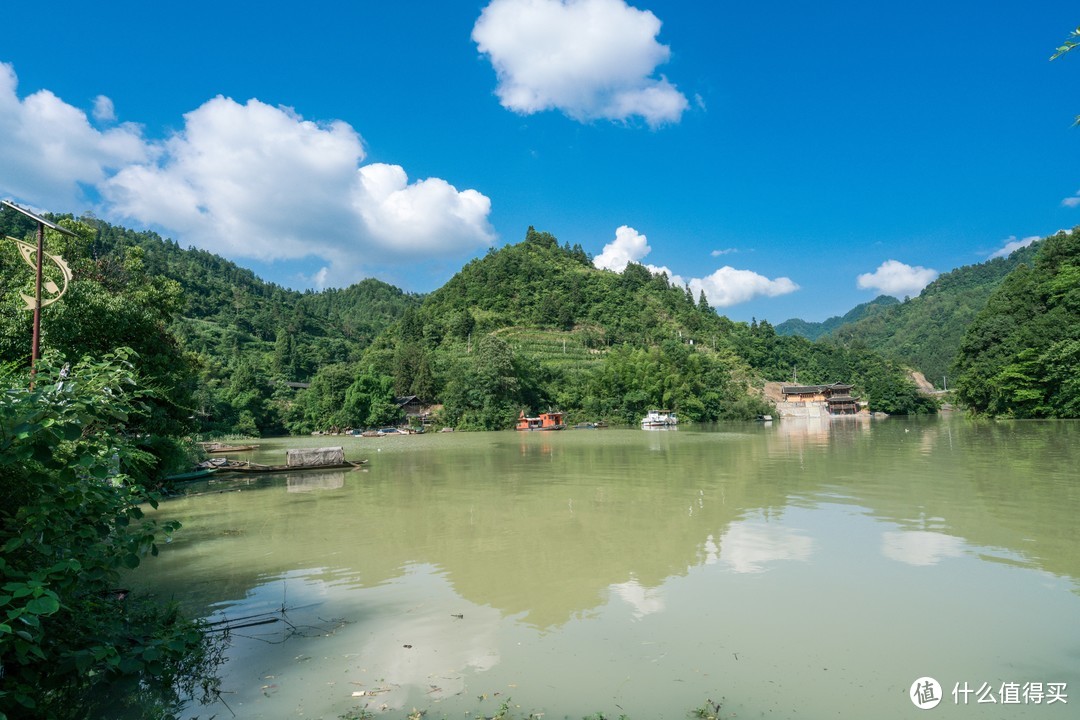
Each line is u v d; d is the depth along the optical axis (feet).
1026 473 68.44
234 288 654.53
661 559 36.55
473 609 28.58
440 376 310.04
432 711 19.07
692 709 19.04
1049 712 18.58
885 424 226.58
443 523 49.16
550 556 37.83
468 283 504.43
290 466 93.81
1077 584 30.25
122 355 23.26
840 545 38.73
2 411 17.19
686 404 303.07
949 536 40.24
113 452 21.49
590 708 19.15
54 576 18.86
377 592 31.48
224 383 309.22
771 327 529.86
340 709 19.24
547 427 265.54
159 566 37.11
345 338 612.29
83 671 18.90
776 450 113.70
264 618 27.66
